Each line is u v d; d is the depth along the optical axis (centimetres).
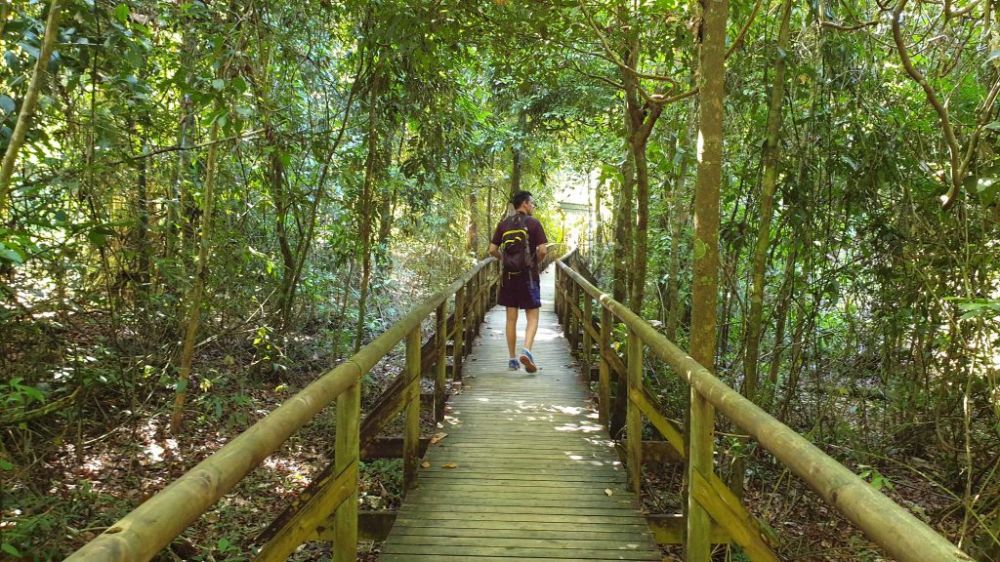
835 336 550
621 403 468
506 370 645
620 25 455
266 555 169
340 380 209
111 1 365
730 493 200
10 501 295
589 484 362
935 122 419
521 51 500
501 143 946
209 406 492
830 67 429
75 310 453
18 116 324
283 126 519
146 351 508
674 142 619
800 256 446
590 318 568
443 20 403
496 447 421
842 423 472
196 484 121
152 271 495
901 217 423
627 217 574
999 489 333
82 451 394
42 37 311
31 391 299
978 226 395
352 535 231
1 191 288
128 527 101
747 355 385
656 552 287
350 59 577
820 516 414
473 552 285
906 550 101
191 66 420
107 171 379
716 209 287
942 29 405
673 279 623
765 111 472
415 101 534
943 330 437
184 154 501
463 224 1486
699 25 315
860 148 416
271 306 637
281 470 455
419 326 361
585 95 780
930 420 467
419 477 370
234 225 570
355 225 618
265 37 454
